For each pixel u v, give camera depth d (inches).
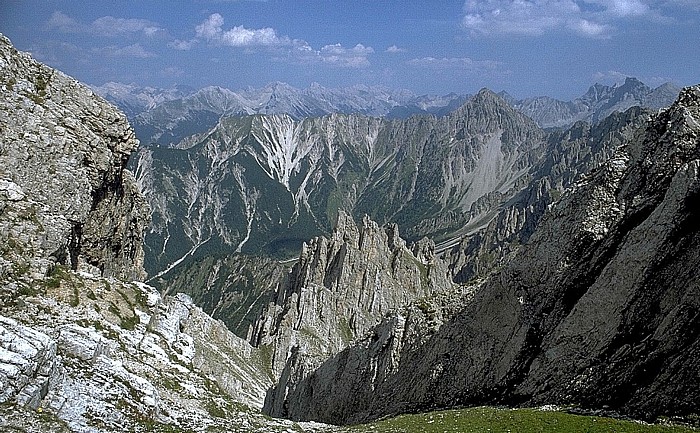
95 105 3644.2
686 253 2065.7
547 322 2664.9
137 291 3149.6
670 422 1656.0
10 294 2380.7
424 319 3617.1
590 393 2081.7
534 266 2851.9
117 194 3870.6
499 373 2775.6
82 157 3299.7
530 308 2790.4
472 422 2098.9
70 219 3139.8
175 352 2790.4
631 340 2123.5
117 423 1715.1
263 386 5546.3
